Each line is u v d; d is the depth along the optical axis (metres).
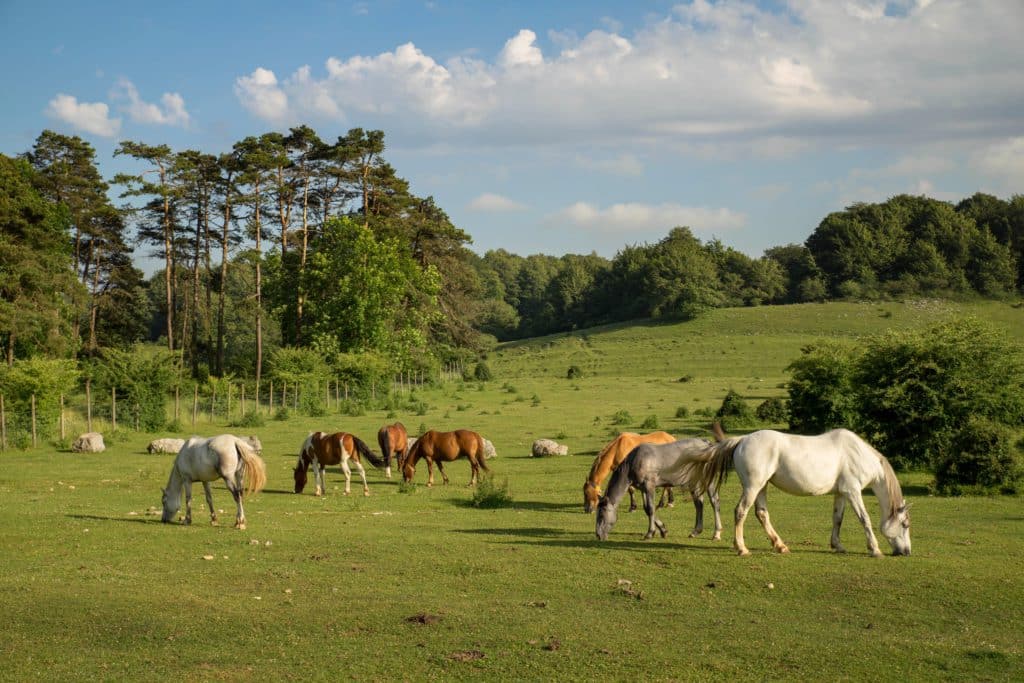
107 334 81.19
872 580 11.89
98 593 11.57
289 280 77.50
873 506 19.84
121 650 9.48
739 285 158.25
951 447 22.31
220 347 75.75
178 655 9.30
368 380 63.91
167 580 12.33
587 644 9.53
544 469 28.28
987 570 12.41
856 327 122.00
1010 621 10.37
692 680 8.49
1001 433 21.70
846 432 13.77
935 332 26.97
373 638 9.80
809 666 8.87
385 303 74.25
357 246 71.88
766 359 103.31
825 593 11.48
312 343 69.00
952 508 19.22
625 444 18.17
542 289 190.12
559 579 12.26
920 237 161.50
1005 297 142.12
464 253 90.25
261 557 13.84
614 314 155.75
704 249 174.38
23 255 52.47
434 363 83.00
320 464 22.97
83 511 18.70
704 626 10.20
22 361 38.50
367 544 14.80
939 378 26.05
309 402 56.59
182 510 19.27
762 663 8.95
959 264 153.25
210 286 86.62
